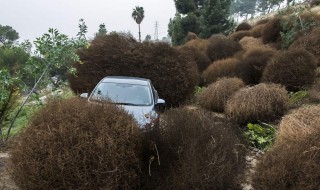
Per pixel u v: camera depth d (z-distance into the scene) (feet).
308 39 54.70
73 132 14.83
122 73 43.75
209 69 57.16
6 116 26.40
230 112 33.50
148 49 45.14
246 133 27.73
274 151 16.48
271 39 79.87
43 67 26.89
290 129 18.74
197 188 16.43
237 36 97.81
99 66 43.55
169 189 16.40
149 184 16.44
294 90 42.65
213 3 130.82
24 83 25.84
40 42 26.30
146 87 28.30
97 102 17.10
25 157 14.84
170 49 46.03
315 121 18.45
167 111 18.39
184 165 16.31
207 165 16.56
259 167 16.30
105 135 15.10
